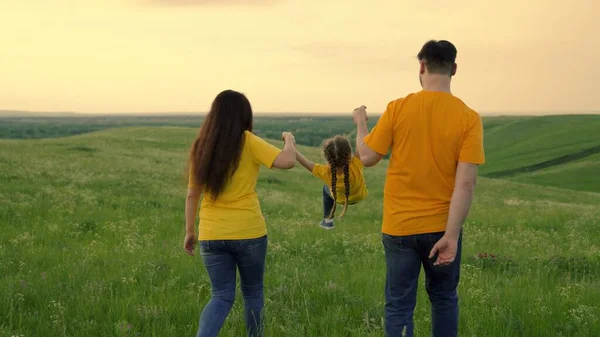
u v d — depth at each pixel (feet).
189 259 31.53
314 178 120.06
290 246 37.06
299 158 17.16
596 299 23.62
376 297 22.98
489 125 449.06
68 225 42.39
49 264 29.35
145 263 29.09
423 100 14.34
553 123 375.45
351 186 17.10
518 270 31.48
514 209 76.38
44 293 22.48
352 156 16.85
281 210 62.90
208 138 15.93
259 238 16.21
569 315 21.12
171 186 81.10
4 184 64.44
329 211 18.53
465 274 28.14
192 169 16.05
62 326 18.42
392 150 14.75
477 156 13.92
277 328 18.25
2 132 627.46
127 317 19.76
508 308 21.52
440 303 15.11
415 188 14.30
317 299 22.79
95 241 35.55
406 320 14.75
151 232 42.01
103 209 52.80
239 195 15.97
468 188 13.82
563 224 57.36
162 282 25.64
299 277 26.35
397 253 14.65
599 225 55.01
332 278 26.89
